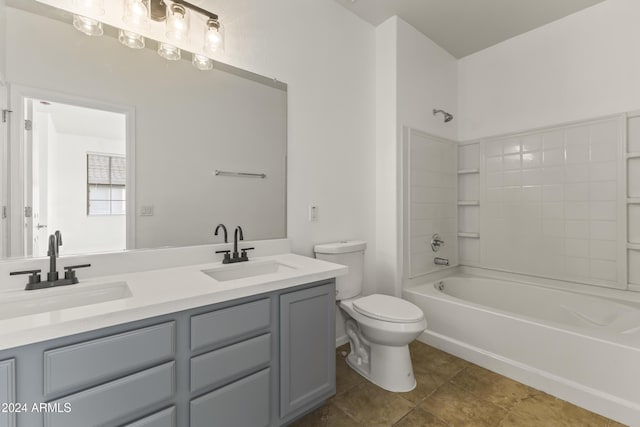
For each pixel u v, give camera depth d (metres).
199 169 1.54
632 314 1.83
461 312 2.04
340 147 2.21
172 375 0.95
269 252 1.79
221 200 1.62
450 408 1.53
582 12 2.23
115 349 0.85
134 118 1.35
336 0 2.14
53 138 1.16
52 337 0.74
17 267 1.08
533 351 1.71
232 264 1.51
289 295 1.28
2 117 1.07
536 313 2.33
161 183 1.43
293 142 1.93
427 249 2.61
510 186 2.62
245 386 1.14
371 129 2.45
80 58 1.22
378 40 2.47
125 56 1.33
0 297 0.96
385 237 2.44
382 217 2.46
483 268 2.81
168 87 1.45
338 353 2.13
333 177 2.17
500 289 2.53
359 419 1.46
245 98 1.71
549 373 1.65
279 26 1.85
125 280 1.19
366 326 1.70
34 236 1.13
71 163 1.20
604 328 1.93
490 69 2.76
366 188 2.41
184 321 0.98
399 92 2.37
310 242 2.02
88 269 1.21
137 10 1.28
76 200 1.21
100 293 1.13
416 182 2.51
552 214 2.39
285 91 1.88
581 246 2.24
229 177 1.65
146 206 1.38
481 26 2.46
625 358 1.40
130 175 1.34
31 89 1.12
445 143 2.80
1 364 0.70
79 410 0.79
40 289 1.05
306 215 2.00
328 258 1.96
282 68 1.87
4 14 1.07
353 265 2.06
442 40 2.67
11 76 1.08
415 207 2.50
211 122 1.58
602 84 2.15
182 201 1.49
